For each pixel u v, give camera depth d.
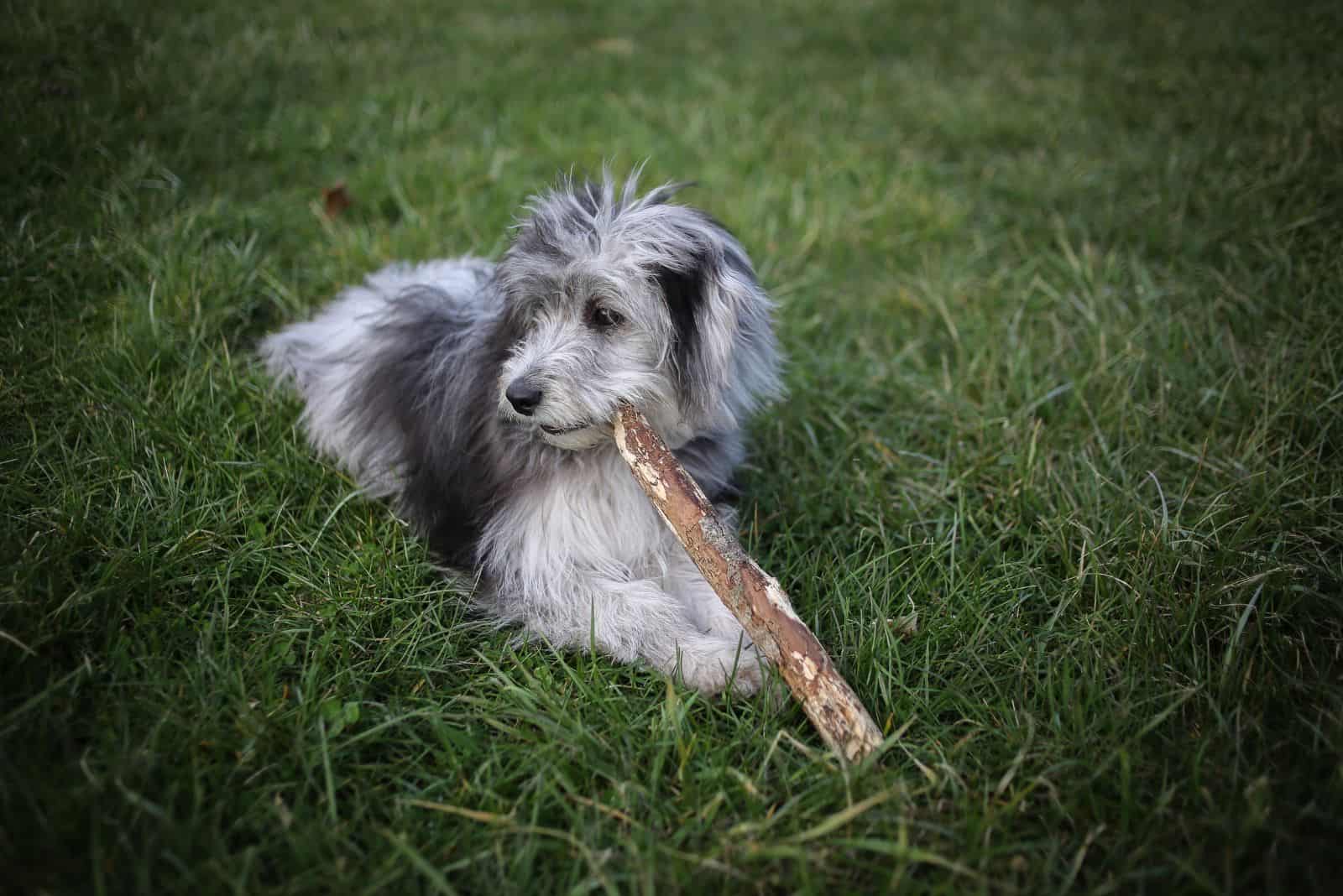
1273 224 1.33
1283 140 1.49
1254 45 1.92
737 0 2.54
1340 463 1.00
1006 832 0.72
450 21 2.18
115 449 0.94
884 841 0.71
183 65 1.56
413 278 1.17
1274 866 0.69
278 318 1.23
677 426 0.94
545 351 0.88
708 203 1.49
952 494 1.04
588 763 0.76
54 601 0.81
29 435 0.95
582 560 0.94
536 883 0.70
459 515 0.98
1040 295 1.31
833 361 1.21
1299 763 0.76
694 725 0.81
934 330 1.28
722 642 0.87
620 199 0.94
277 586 0.89
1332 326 1.12
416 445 1.00
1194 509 0.98
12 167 1.23
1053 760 0.77
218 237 1.28
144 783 0.71
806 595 0.92
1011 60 2.08
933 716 0.81
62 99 1.37
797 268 1.39
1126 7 2.32
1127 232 1.40
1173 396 1.11
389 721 0.77
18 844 0.67
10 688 0.76
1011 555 0.96
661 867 0.70
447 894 0.68
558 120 1.71
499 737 0.79
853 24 2.36
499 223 1.37
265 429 1.04
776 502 1.05
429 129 1.62
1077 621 0.89
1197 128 1.64
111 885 0.66
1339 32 1.92
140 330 1.08
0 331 1.05
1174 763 0.77
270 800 0.73
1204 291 1.26
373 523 0.97
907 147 1.72
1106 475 1.02
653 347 0.90
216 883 0.66
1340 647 0.84
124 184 1.27
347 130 1.56
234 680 0.78
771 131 1.73
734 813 0.74
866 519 1.01
